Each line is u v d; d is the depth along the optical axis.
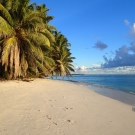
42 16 18.95
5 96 9.09
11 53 17.69
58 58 39.09
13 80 19.27
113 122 5.99
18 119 5.50
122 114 7.23
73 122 5.62
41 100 8.70
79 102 9.05
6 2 18.09
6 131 4.54
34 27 18.52
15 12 18.39
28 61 21.30
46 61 26.36
